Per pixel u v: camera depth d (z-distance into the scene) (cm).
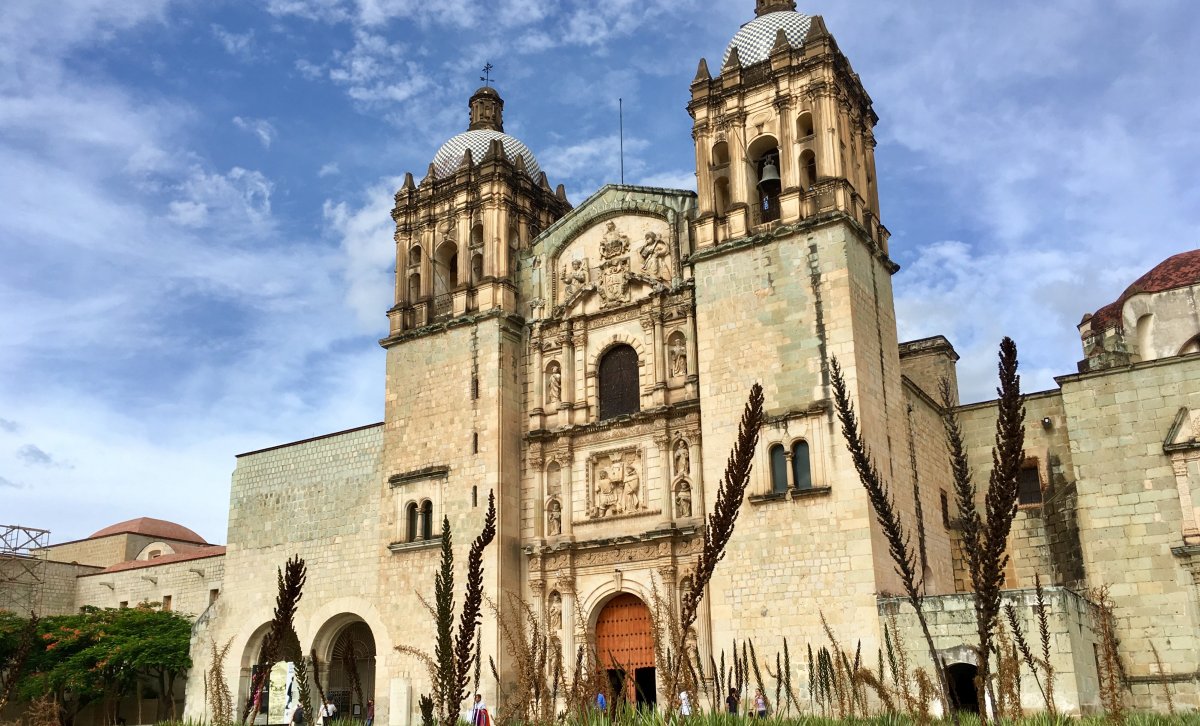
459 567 5012
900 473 4444
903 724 1875
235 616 5975
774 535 4188
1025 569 4859
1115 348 4925
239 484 6241
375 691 5144
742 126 4834
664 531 4606
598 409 5131
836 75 4756
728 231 4725
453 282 5900
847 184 4572
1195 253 5319
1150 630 4134
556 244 5447
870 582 3928
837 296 4319
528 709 1524
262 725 5616
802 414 4234
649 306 5009
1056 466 4894
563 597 4862
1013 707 1458
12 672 1354
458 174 5744
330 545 5703
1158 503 4250
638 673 4653
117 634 6191
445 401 5378
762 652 4088
